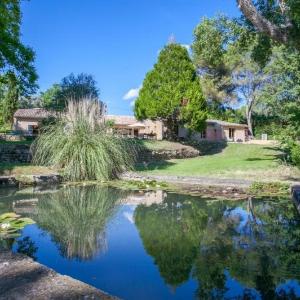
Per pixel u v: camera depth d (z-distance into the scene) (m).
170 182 11.37
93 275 3.32
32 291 2.54
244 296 2.84
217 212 6.61
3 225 5.18
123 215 6.30
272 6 7.75
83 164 11.73
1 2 13.62
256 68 33.56
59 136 12.23
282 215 6.33
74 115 12.50
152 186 10.44
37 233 4.93
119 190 9.77
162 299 2.80
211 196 8.67
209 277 3.27
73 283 2.71
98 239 4.62
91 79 26.33
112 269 3.47
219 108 39.59
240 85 36.41
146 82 25.47
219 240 4.56
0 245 4.30
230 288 3.02
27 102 41.91
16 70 16.17
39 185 10.65
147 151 20.22
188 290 2.96
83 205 7.40
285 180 11.46
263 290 2.96
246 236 4.79
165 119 25.78
